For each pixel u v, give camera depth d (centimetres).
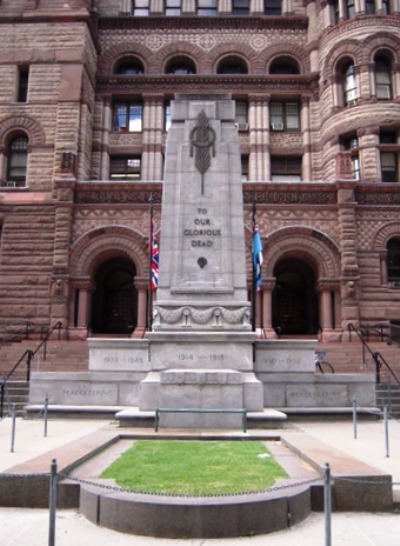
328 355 2542
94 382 1622
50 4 3647
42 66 3547
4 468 879
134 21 4038
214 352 1438
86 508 704
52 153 3409
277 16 4031
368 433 1313
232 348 1438
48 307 3072
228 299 1508
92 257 3077
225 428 1311
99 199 3147
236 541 619
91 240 3084
